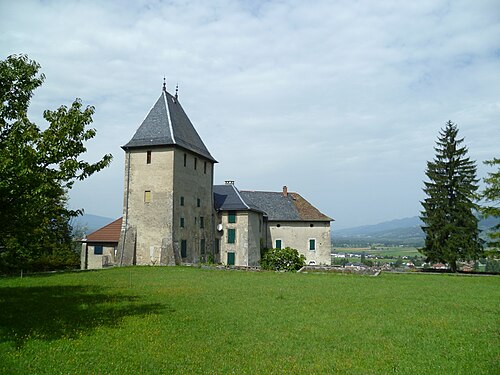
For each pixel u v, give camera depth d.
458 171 38.72
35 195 10.20
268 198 51.66
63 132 10.80
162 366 8.02
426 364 8.40
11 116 12.03
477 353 9.12
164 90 37.41
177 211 34.22
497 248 31.08
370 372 7.91
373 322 11.98
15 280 21.59
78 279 22.14
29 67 12.45
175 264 32.75
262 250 46.38
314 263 49.28
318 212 51.50
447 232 37.81
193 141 38.62
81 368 7.78
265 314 12.87
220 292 17.53
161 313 12.72
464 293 18.64
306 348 9.40
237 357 8.65
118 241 36.88
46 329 10.42
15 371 7.57
